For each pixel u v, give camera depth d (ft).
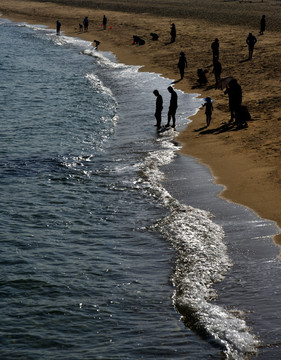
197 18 237.04
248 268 41.09
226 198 54.54
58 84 126.82
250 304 36.47
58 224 51.93
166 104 99.04
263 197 53.72
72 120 92.73
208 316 35.55
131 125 87.51
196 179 60.90
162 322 35.81
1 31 244.22
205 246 45.24
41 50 186.70
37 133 84.69
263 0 351.46
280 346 31.94
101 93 114.93
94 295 39.47
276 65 122.62
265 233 46.19
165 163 67.56
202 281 40.11
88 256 45.44
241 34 176.65
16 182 63.46
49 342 34.17
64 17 281.33
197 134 78.38
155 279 41.39
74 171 67.00
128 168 67.05
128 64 146.41
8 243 47.75
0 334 34.99
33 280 41.52
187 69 129.80
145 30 206.18
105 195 59.16
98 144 78.54
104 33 213.66
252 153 67.51
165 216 52.39
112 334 34.81
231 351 31.94
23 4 358.02
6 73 142.51
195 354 32.17
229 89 80.64
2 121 92.12
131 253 45.78
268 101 93.09
